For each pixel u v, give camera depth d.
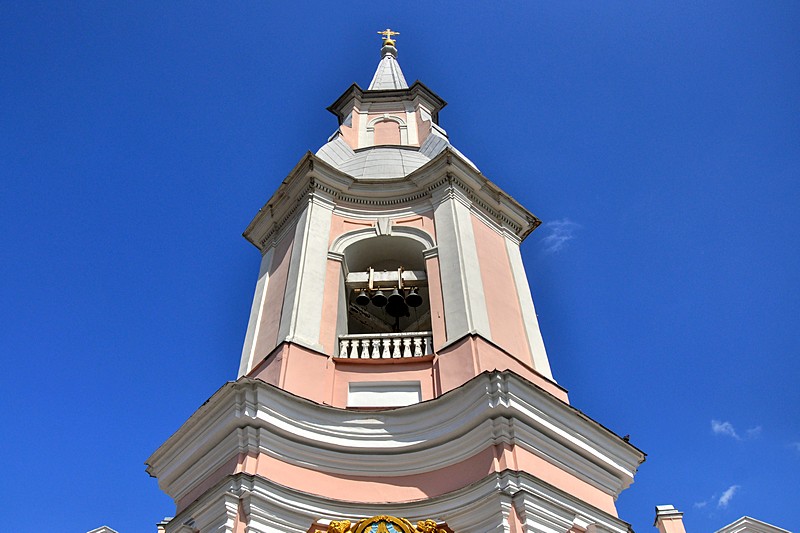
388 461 11.41
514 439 10.99
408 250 15.43
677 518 15.10
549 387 13.28
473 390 11.43
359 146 18.75
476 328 12.91
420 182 15.97
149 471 12.55
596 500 11.84
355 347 13.40
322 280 14.14
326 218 15.36
